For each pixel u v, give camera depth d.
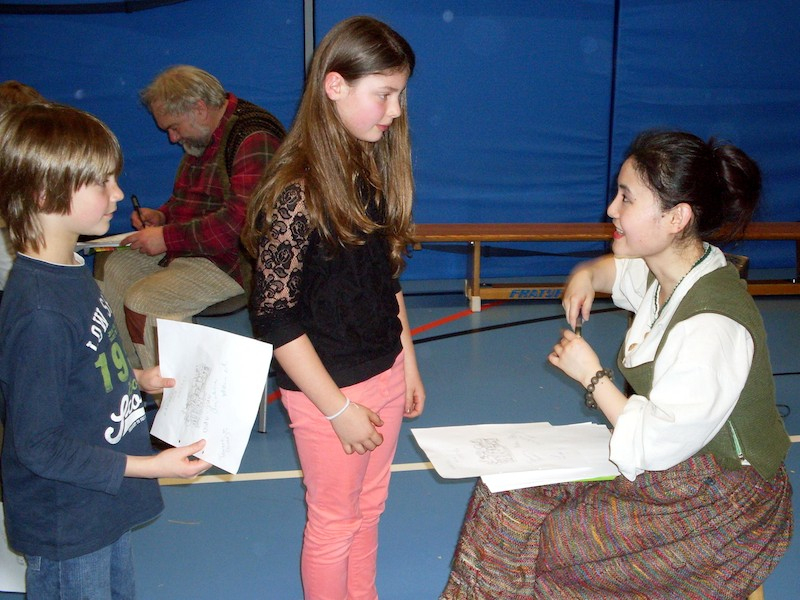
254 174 3.12
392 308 1.71
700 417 1.34
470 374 3.89
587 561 1.52
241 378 1.48
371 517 1.84
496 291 5.06
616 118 5.56
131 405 1.51
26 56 4.95
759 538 1.47
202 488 2.81
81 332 1.36
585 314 1.81
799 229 5.02
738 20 5.47
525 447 1.64
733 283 1.47
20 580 1.81
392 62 1.45
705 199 1.43
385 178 1.68
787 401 3.54
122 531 1.49
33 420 1.28
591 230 5.04
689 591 1.49
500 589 1.59
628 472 1.43
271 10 5.13
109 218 1.43
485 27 5.32
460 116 5.46
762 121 5.69
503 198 5.64
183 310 3.23
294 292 1.51
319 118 1.50
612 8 5.39
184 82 3.13
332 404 1.54
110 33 5.00
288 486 2.83
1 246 2.37
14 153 1.30
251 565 2.37
